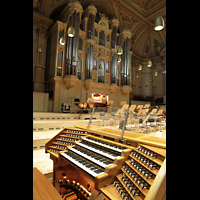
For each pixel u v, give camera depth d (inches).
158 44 645.9
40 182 67.9
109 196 54.7
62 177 100.3
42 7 396.5
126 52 497.0
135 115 165.8
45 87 406.3
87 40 406.0
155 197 37.8
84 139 99.6
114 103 480.7
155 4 476.1
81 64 400.5
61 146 110.2
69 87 367.2
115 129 113.1
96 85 426.6
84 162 75.6
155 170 55.4
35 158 145.0
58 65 360.8
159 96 646.5
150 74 687.1
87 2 460.1
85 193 90.4
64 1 414.3
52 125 228.7
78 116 308.2
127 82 494.3
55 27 378.0
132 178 59.2
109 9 496.4
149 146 66.9
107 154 75.5
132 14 510.3
